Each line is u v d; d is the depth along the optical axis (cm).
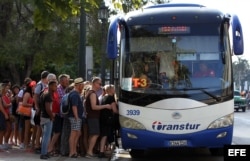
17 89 1424
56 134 1205
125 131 1115
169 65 1116
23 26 2480
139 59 1128
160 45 1127
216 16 1136
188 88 1100
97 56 2750
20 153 1230
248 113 4044
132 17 1152
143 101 1105
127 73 1128
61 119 1206
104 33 2112
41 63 2886
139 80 1116
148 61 1123
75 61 3105
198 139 1090
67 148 1205
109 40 1120
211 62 1114
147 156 1362
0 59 2481
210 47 1120
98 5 707
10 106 1308
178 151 1470
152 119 1099
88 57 1656
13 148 1333
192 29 1127
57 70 3734
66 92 1235
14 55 2409
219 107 1097
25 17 2472
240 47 1095
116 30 1121
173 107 1095
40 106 1139
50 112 1116
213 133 1091
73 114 1159
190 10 1149
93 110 1200
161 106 1098
